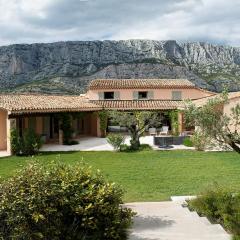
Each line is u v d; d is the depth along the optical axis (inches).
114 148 1086.4
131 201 510.0
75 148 1151.0
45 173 313.4
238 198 414.9
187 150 1049.5
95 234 314.2
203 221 378.0
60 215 294.7
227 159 885.8
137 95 1672.0
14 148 1026.1
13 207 269.7
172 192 569.3
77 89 4367.6
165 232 338.6
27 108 1081.4
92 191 327.3
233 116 373.1
